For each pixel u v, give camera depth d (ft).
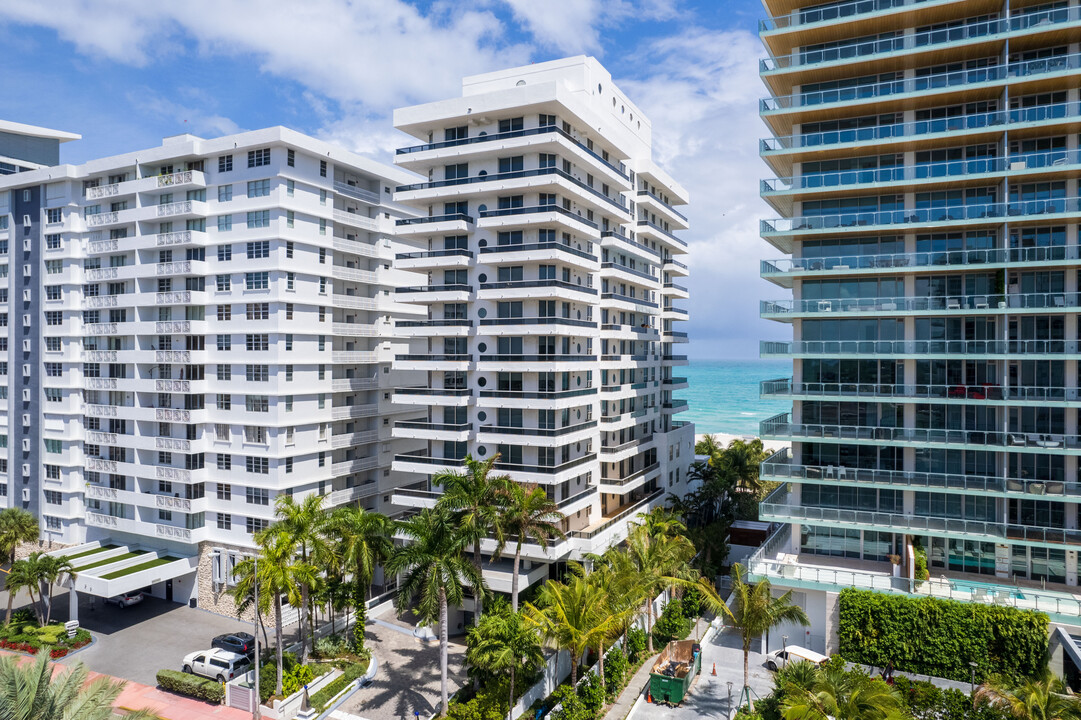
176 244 176.65
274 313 166.40
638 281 213.46
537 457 168.14
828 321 154.92
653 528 156.46
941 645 122.42
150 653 148.46
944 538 146.72
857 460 151.74
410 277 209.15
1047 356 133.28
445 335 173.99
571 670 131.54
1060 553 136.67
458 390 171.12
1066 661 118.73
